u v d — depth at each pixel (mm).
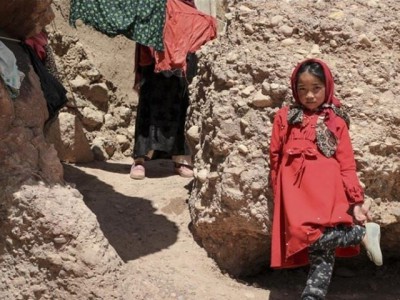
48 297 2949
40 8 3176
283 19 3469
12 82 2975
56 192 3039
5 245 3021
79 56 5113
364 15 3459
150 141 4453
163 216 3887
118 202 4039
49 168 3131
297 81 3023
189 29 4301
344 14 3451
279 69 3303
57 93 3477
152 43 3828
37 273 2965
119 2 3754
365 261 3656
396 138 3248
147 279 3158
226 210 3342
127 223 3791
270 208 3252
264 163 3273
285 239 2998
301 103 3059
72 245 2932
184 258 3504
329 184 2932
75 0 3760
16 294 2975
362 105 3254
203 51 3828
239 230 3393
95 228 2996
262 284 3516
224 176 3318
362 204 2959
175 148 4484
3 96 2943
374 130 3219
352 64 3357
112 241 3566
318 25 3414
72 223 2945
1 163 3023
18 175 3020
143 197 4109
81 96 5070
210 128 3535
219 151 3406
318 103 3020
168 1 4312
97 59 5293
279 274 3611
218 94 3477
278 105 3293
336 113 3039
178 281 3221
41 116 3215
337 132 2994
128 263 3305
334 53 3393
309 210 2912
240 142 3354
